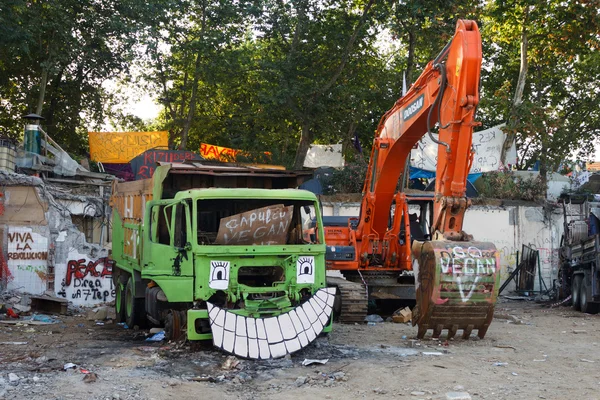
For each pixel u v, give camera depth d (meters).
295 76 29.20
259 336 9.34
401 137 13.20
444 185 10.81
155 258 10.83
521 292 23.25
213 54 30.70
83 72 34.41
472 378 8.25
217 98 38.28
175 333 10.22
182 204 10.12
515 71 36.31
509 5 28.42
